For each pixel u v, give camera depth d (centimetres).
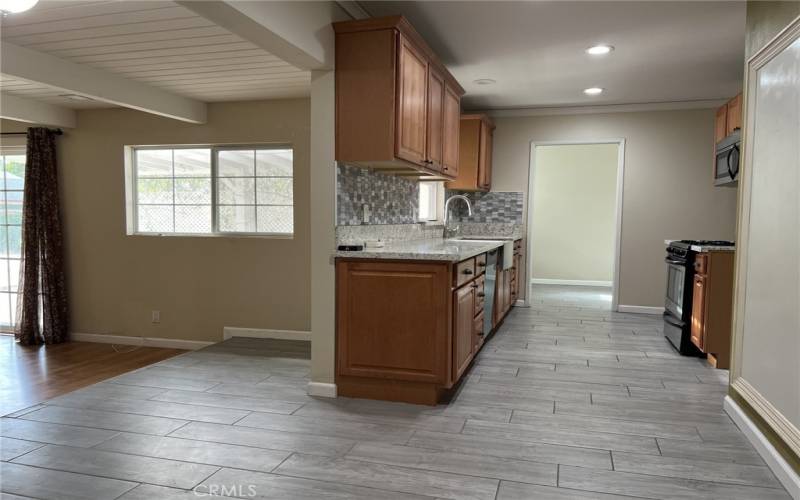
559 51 397
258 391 320
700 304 381
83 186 520
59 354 484
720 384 335
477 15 330
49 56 337
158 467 220
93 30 293
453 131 427
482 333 388
